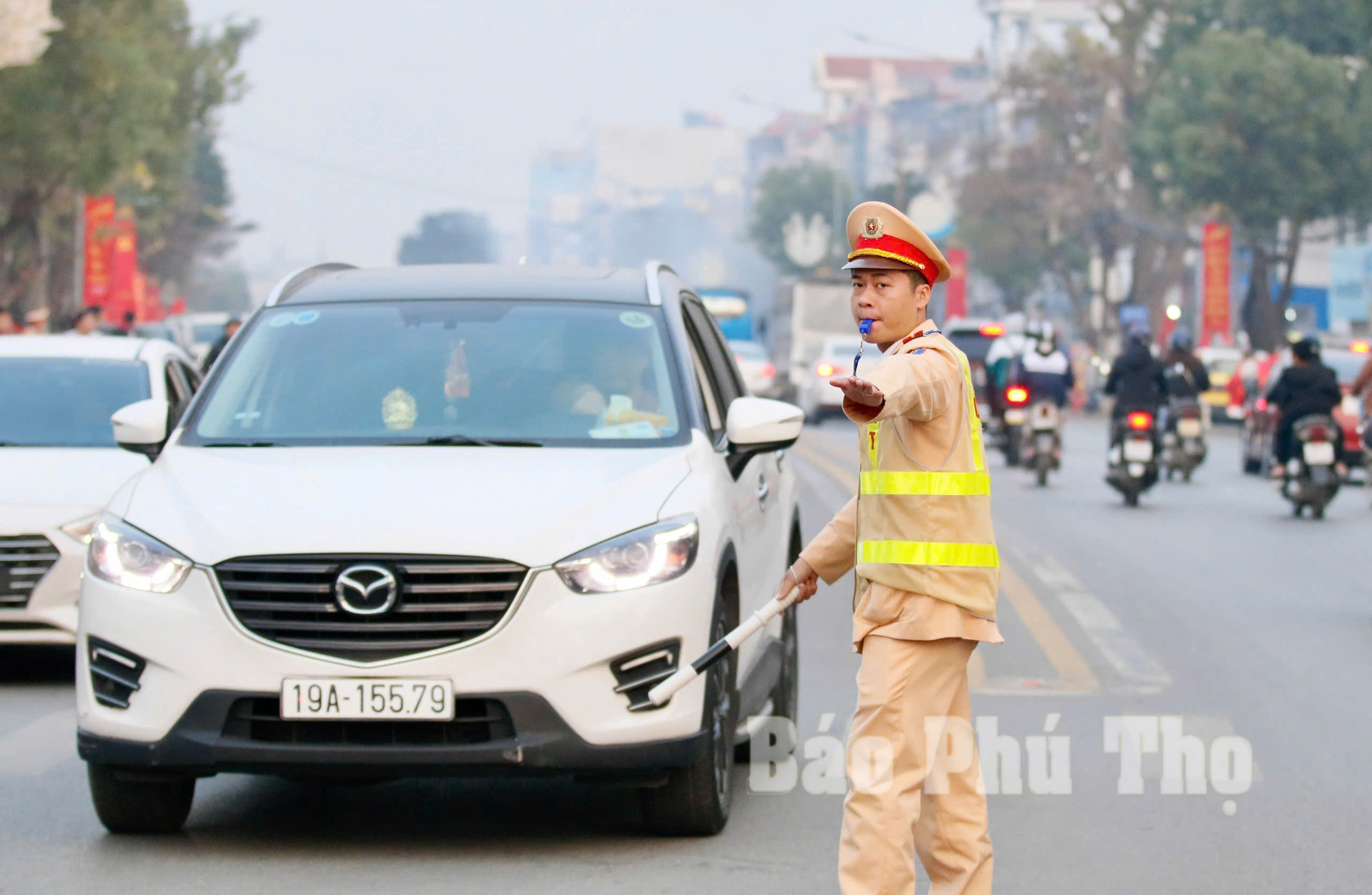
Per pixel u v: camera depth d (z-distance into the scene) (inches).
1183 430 2667.3
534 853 692.7
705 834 714.8
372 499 678.5
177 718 656.4
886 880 539.2
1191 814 761.0
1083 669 1103.0
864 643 554.6
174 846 703.1
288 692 649.0
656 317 820.0
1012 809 769.6
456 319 812.0
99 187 4311.0
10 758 864.3
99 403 1198.3
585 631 654.5
